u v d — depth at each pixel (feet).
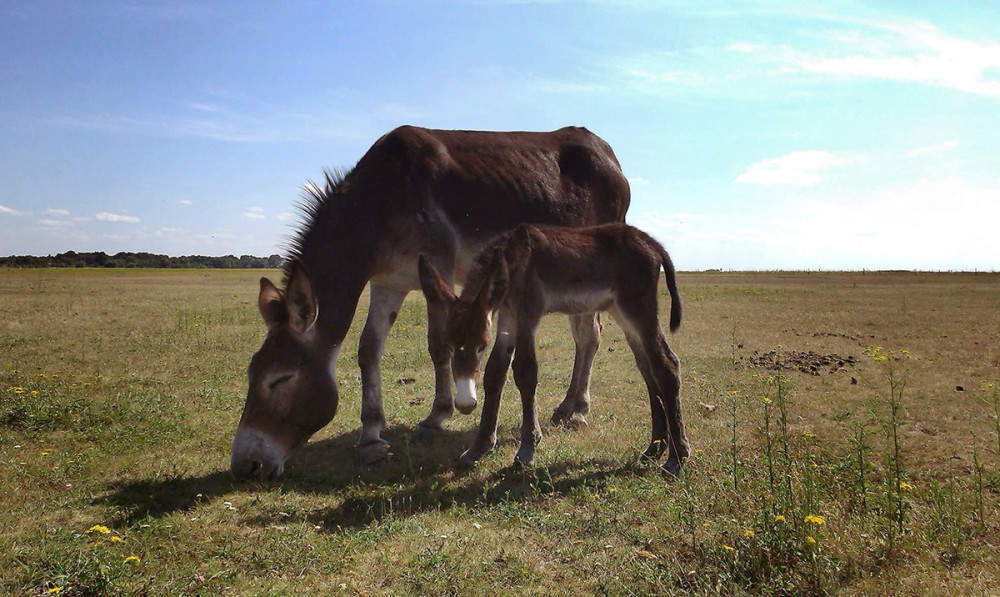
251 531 13.62
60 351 36.73
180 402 25.03
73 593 10.74
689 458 18.10
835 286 111.24
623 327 19.63
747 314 61.77
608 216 26.20
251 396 17.39
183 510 14.99
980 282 124.16
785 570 11.39
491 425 18.92
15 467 17.02
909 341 43.45
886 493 14.94
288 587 11.35
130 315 56.80
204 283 124.36
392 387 29.89
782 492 14.01
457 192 21.50
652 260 19.25
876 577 11.36
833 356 36.42
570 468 18.26
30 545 12.35
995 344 41.50
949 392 27.27
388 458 19.56
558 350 40.88
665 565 11.94
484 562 12.30
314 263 19.01
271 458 17.25
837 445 20.01
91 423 21.45
